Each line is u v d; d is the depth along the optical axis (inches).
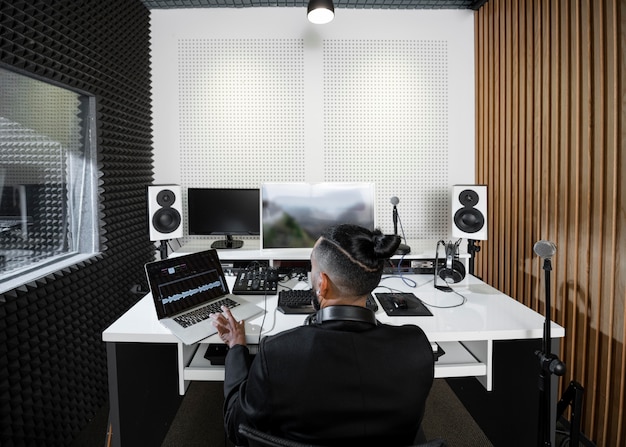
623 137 70.7
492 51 119.3
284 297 71.7
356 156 130.0
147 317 65.1
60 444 76.7
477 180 130.6
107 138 98.3
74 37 85.2
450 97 130.6
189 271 70.5
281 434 33.9
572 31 84.0
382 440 33.9
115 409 60.0
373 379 33.4
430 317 65.2
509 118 110.3
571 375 84.7
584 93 80.1
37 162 81.0
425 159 131.2
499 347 73.9
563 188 87.2
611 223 73.6
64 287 80.2
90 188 94.9
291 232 91.8
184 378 61.9
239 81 127.3
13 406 65.3
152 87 126.9
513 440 70.1
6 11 65.8
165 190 98.6
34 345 71.0
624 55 70.2
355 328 36.0
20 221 77.0
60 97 86.9
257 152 128.9
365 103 129.0
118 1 104.3
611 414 74.7
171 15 125.6
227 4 123.7
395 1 122.7
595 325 77.9
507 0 110.1
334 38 127.5
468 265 97.9
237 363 48.0
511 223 110.7
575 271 83.0
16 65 67.9
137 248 117.7
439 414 89.3
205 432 83.5
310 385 32.7
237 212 114.4
